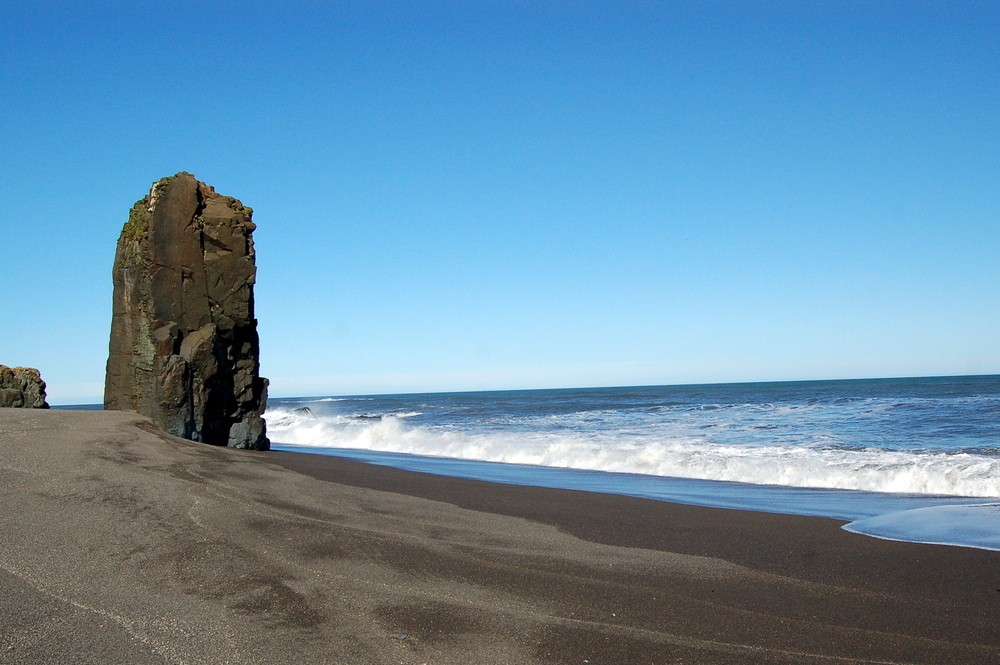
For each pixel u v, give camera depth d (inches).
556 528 341.7
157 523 260.7
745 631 204.4
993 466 488.7
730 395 2691.9
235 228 613.9
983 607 232.8
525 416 1427.2
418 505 377.4
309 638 179.9
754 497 459.8
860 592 247.0
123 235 603.8
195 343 576.7
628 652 184.1
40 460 325.1
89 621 178.4
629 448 684.7
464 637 187.3
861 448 631.2
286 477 408.5
